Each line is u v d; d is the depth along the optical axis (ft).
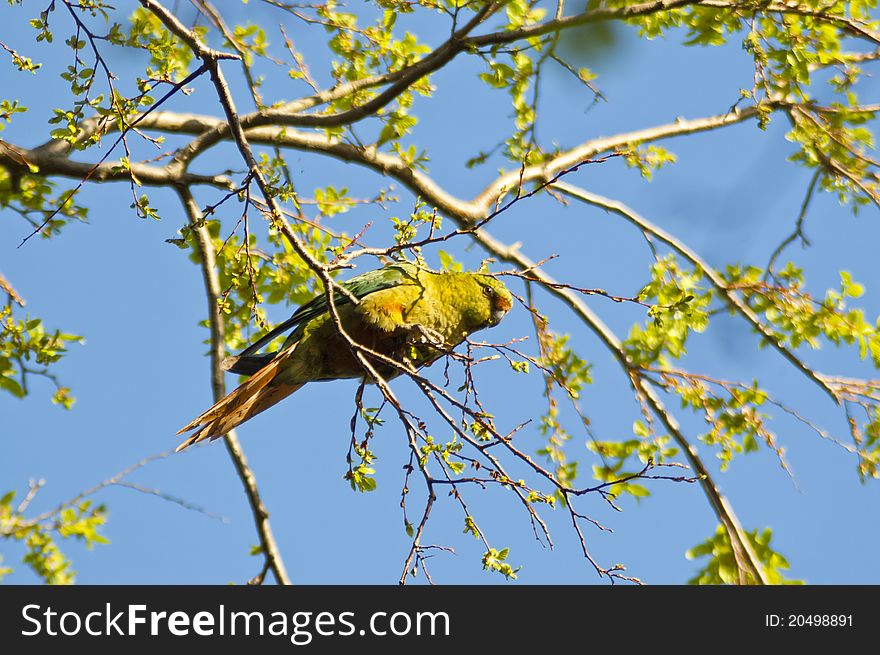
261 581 36.63
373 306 32.22
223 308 31.09
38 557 33.96
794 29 40.14
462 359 27.55
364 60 40.22
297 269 41.14
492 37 36.55
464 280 33.88
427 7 37.58
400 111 40.45
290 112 38.93
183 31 26.58
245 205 28.22
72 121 28.17
